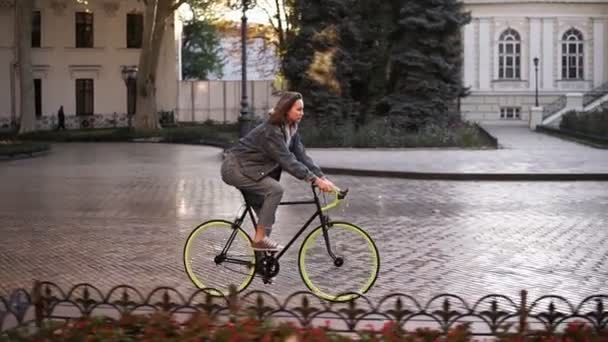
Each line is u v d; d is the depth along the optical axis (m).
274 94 46.38
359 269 8.26
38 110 55.41
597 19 55.22
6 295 8.46
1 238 12.41
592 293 8.57
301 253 8.28
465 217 14.92
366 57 40.28
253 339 5.23
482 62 55.62
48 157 32.62
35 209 16.17
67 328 5.64
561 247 11.52
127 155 33.75
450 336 5.29
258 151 7.87
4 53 54.38
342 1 39.75
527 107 55.62
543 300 8.17
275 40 59.62
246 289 8.59
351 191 19.73
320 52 39.44
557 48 55.41
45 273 9.70
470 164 26.14
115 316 6.89
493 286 8.88
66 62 55.34
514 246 11.59
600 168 24.33
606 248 11.41
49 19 55.03
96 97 55.72
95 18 55.38
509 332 5.76
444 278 9.29
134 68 49.84
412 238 12.34
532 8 55.25
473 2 55.28
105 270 9.86
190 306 6.21
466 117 55.94
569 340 5.31
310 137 36.84
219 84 57.72
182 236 12.60
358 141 36.38
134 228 13.51
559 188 20.59
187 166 27.64
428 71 39.06
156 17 47.81
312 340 5.20
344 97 39.84
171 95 55.97
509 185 21.39
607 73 55.47
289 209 15.82
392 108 39.16
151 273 9.64
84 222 14.27
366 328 6.00
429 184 21.64
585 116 42.78
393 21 40.09
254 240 8.05
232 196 18.53
